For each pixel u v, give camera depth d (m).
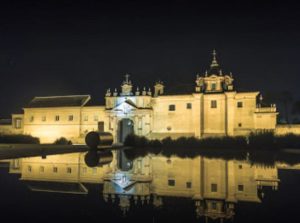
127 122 83.62
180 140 70.06
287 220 12.12
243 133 68.31
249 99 68.88
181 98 74.06
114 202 15.24
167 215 12.91
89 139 60.84
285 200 15.82
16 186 19.58
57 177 23.59
